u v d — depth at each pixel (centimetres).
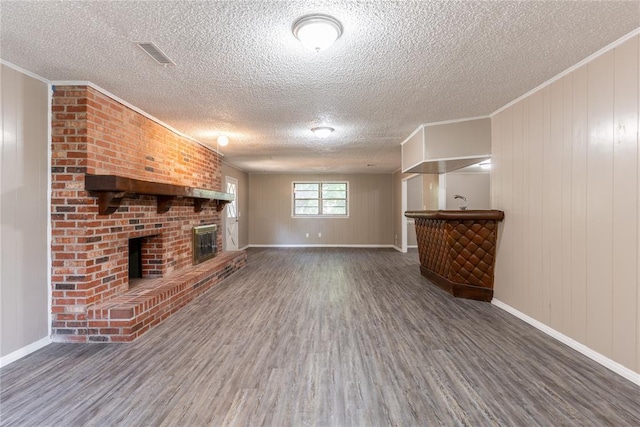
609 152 214
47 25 183
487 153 366
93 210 268
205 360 230
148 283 344
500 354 239
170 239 394
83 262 259
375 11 171
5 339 225
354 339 267
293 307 351
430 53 219
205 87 278
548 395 187
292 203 912
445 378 206
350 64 235
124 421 165
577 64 238
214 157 547
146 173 352
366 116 365
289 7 168
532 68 245
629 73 200
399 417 168
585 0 163
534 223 293
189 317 319
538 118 284
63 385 198
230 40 201
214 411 173
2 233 223
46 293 257
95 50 213
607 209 216
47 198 257
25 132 239
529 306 301
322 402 181
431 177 721
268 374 211
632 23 185
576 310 244
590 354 230
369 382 201
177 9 169
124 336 260
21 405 178
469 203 827
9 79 228
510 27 188
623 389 192
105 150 284
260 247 896
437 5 166
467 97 308
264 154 604
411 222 891
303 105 326
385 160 677
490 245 361
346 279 491
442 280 423
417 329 288
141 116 342
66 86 261
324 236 912
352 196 909
